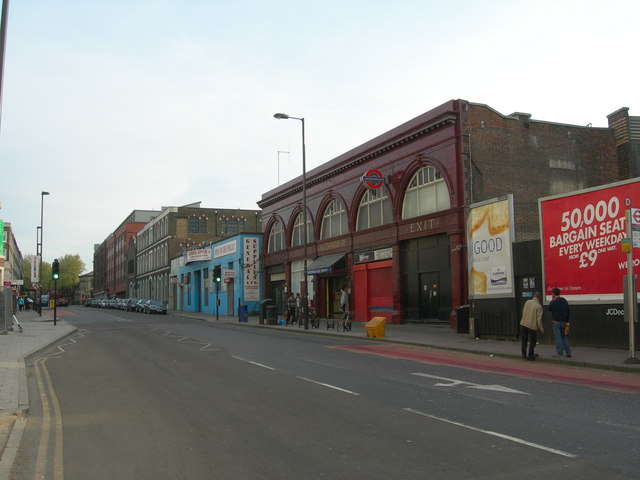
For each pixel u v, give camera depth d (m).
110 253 127.44
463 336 21.94
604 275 16.53
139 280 92.31
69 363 15.52
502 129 26.88
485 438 6.82
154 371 13.34
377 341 21.50
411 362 14.75
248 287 47.44
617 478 5.33
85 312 61.09
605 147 29.86
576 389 10.37
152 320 40.69
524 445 6.49
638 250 15.60
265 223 47.16
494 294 20.31
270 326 31.30
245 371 13.01
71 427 7.93
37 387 11.45
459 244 25.20
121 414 8.67
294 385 10.95
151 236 84.06
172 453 6.50
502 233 20.11
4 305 25.95
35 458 6.43
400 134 29.00
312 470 5.75
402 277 29.23
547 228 18.41
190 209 71.50
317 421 7.88
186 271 64.56
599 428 7.29
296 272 41.66
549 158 28.08
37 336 24.27
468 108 26.06
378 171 30.11
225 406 9.05
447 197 26.47
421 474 5.54
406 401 9.21
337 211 36.06
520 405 8.84
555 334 14.80
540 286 18.70
